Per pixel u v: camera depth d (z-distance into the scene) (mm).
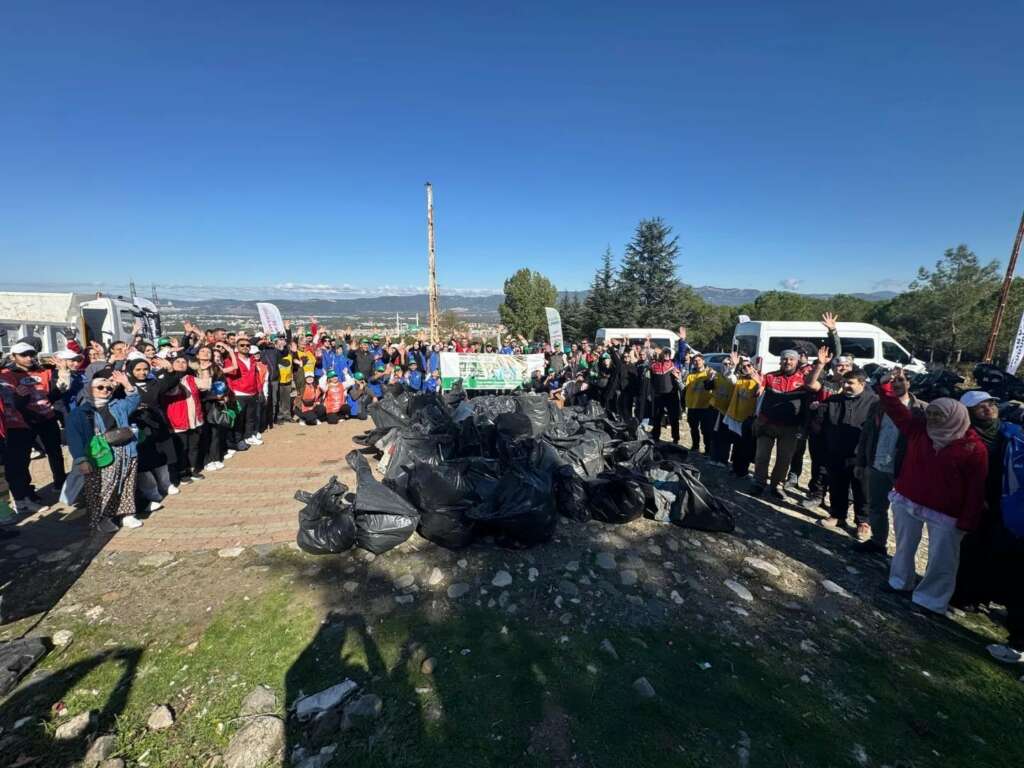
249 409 7281
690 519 4453
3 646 2793
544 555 3943
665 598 3486
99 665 2779
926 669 2895
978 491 3164
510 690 2613
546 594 3469
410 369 11117
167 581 3586
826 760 2248
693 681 2707
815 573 3949
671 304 37094
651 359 8820
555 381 11594
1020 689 2744
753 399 6047
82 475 4180
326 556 3906
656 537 4312
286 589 3473
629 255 38125
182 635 3031
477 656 2861
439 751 2266
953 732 2438
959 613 3486
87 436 4129
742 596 3547
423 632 3061
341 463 6457
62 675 2699
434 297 21281
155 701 2562
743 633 3148
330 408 9094
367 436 6855
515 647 2943
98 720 2439
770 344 13648
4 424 4562
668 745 2291
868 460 4449
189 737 2363
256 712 2482
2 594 3412
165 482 5199
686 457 5848
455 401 8320
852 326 13250
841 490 4879
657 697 2572
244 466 6320
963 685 2768
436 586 3541
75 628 3074
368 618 3182
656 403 8156
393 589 3494
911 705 2607
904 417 3674
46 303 13188
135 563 3838
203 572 3705
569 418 6484
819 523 4992
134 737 2359
